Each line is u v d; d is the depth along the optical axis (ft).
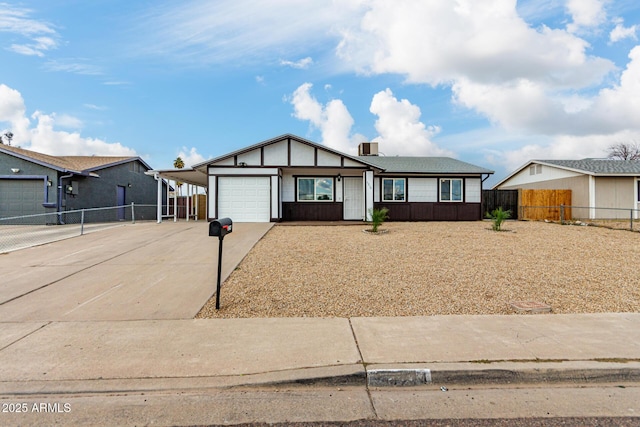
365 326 13.38
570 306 15.80
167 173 54.95
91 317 14.40
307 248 28.58
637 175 57.26
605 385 9.87
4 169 51.19
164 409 8.57
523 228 42.70
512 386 9.80
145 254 26.50
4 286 18.70
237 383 9.59
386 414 8.50
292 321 13.97
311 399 9.14
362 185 54.75
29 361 10.62
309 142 49.19
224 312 15.06
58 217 52.08
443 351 11.11
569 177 62.39
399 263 23.49
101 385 9.43
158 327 13.35
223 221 15.81
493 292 17.63
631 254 26.40
